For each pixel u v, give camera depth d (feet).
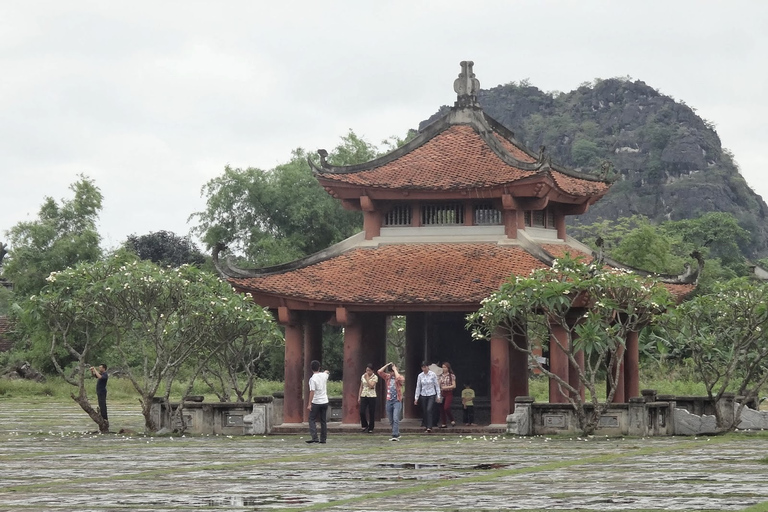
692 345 129.18
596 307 122.31
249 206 323.37
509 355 138.31
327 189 148.66
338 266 144.25
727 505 57.26
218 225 322.55
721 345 141.38
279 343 151.12
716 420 128.88
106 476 77.61
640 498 60.90
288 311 139.23
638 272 153.99
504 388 133.90
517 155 156.76
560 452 99.30
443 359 153.28
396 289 137.49
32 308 129.59
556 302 119.96
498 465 85.40
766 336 134.00
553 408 126.31
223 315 127.75
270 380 301.43
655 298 122.42
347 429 135.64
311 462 89.71
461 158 148.87
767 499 59.72
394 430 119.96
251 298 133.18
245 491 67.10
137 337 149.28
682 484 67.97
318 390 115.96
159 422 133.39
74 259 317.01
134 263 128.16
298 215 311.47
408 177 146.51
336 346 303.27
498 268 139.23
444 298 134.21
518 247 143.74
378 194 146.51
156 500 62.69
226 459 93.30
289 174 320.09
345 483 71.72
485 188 142.61
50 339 289.94
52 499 63.46
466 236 146.72
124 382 271.08
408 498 62.75
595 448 104.27
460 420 150.92
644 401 122.72
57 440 120.88
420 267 141.69
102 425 134.21
